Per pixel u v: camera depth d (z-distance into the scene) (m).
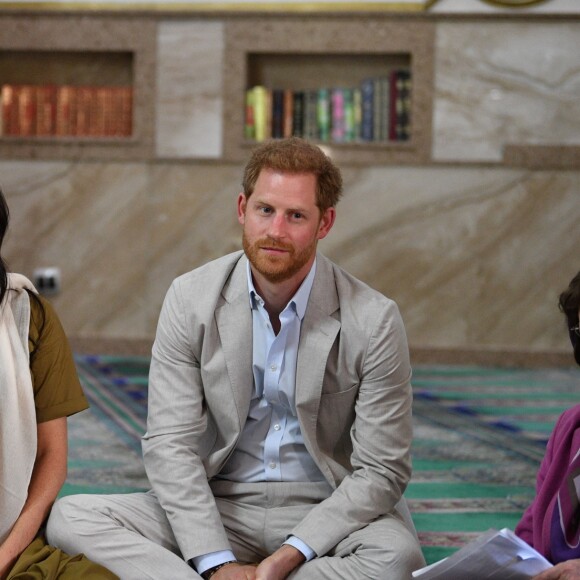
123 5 15.62
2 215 4.97
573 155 15.28
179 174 15.74
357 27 15.46
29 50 16.06
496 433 10.55
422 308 15.66
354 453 5.27
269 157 5.02
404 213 15.55
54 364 5.21
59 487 5.18
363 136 15.73
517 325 15.60
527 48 15.26
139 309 15.95
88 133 15.92
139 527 5.15
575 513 4.46
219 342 5.29
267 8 15.48
